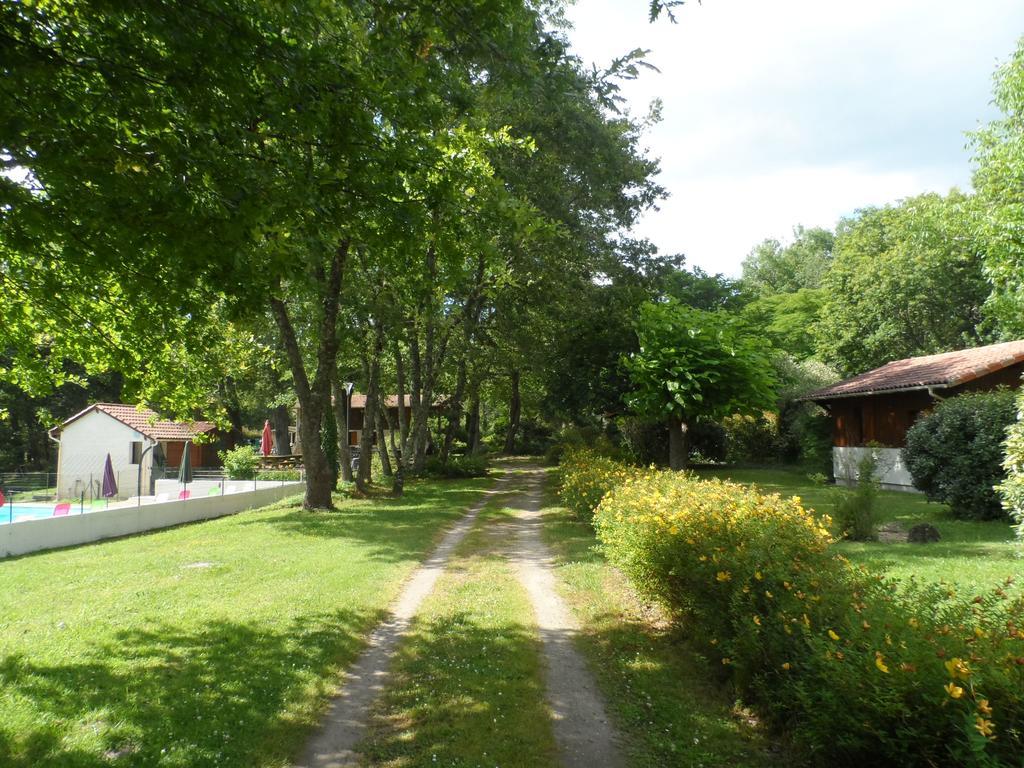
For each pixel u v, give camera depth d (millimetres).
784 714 4234
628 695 5043
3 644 6215
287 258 5320
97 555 11773
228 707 4809
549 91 6152
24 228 4906
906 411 18656
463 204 7070
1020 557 8289
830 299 33281
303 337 21609
